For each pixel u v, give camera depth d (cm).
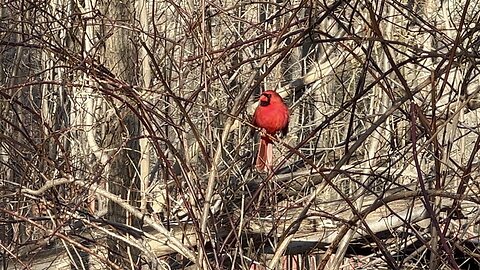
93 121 753
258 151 611
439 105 676
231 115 496
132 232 567
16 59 887
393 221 660
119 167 655
